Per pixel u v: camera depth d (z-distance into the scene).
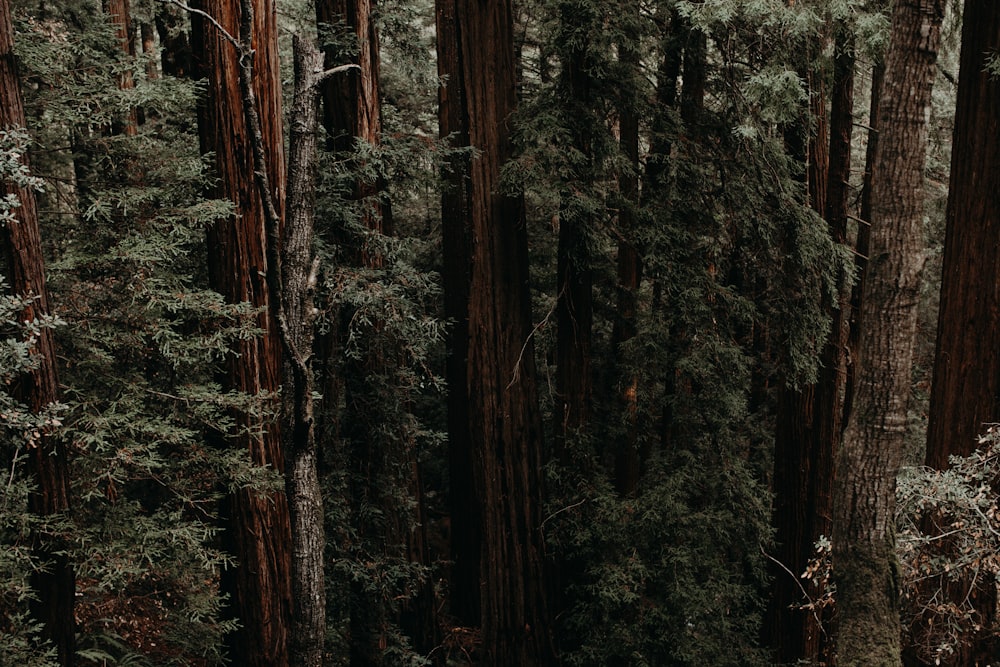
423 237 17.75
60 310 7.12
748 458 14.30
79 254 7.17
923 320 17.39
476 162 11.39
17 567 6.21
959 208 8.74
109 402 7.20
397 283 9.16
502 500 11.75
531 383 11.90
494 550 11.81
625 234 11.64
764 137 10.88
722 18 9.27
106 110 7.25
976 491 6.50
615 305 13.59
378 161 9.12
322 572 4.82
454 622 14.47
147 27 14.77
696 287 11.30
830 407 12.61
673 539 11.36
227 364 8.60
